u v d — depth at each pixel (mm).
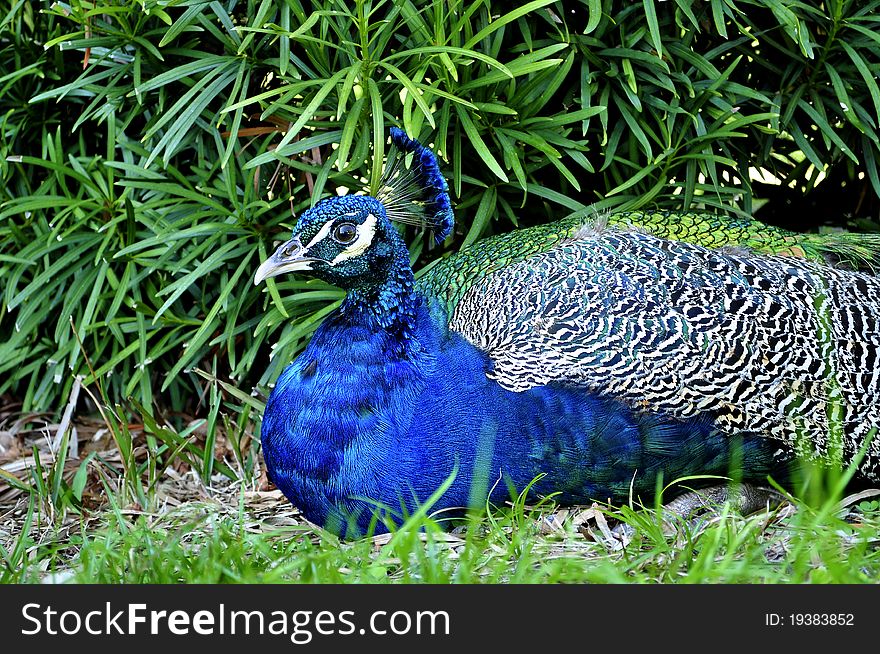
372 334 5906
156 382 8547
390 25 6781
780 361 5934
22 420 8297
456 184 7098
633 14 7375
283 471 5961
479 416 5820
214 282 7949
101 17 7844
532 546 5398
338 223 5902
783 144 8211
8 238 8156
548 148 7000
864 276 6453
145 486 7301
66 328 7996
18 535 6352
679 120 7492
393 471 5770
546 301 6012
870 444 6109
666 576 5043
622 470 5918
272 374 7621
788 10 7016
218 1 7367
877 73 7434
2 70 8141
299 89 6793
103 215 8008
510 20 6656
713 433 5945
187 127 7121
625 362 5836
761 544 5480
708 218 6938
